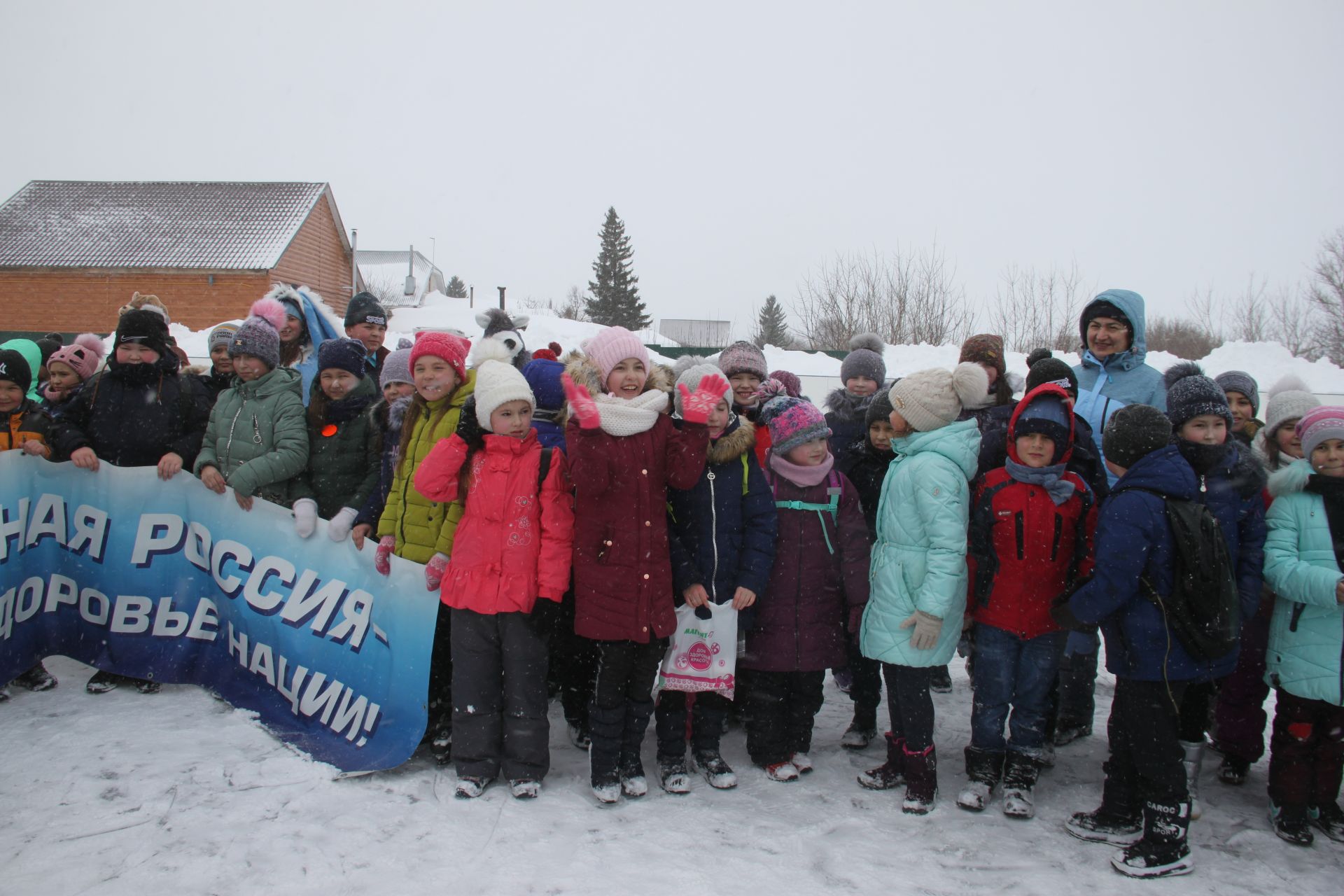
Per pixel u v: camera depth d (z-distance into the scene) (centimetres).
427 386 373
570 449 336
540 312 4269
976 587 361
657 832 321
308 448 429
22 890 269
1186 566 303
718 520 365
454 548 357
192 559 438
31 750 366
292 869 286
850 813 344
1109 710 477
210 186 3578
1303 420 334
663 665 363
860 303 2716
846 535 382
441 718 381
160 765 355
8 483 427
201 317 3191
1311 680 318
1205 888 293
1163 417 320
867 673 414
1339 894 290
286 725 400
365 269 7144
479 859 296
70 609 443
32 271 3156
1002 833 330
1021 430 350
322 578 402
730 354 445
